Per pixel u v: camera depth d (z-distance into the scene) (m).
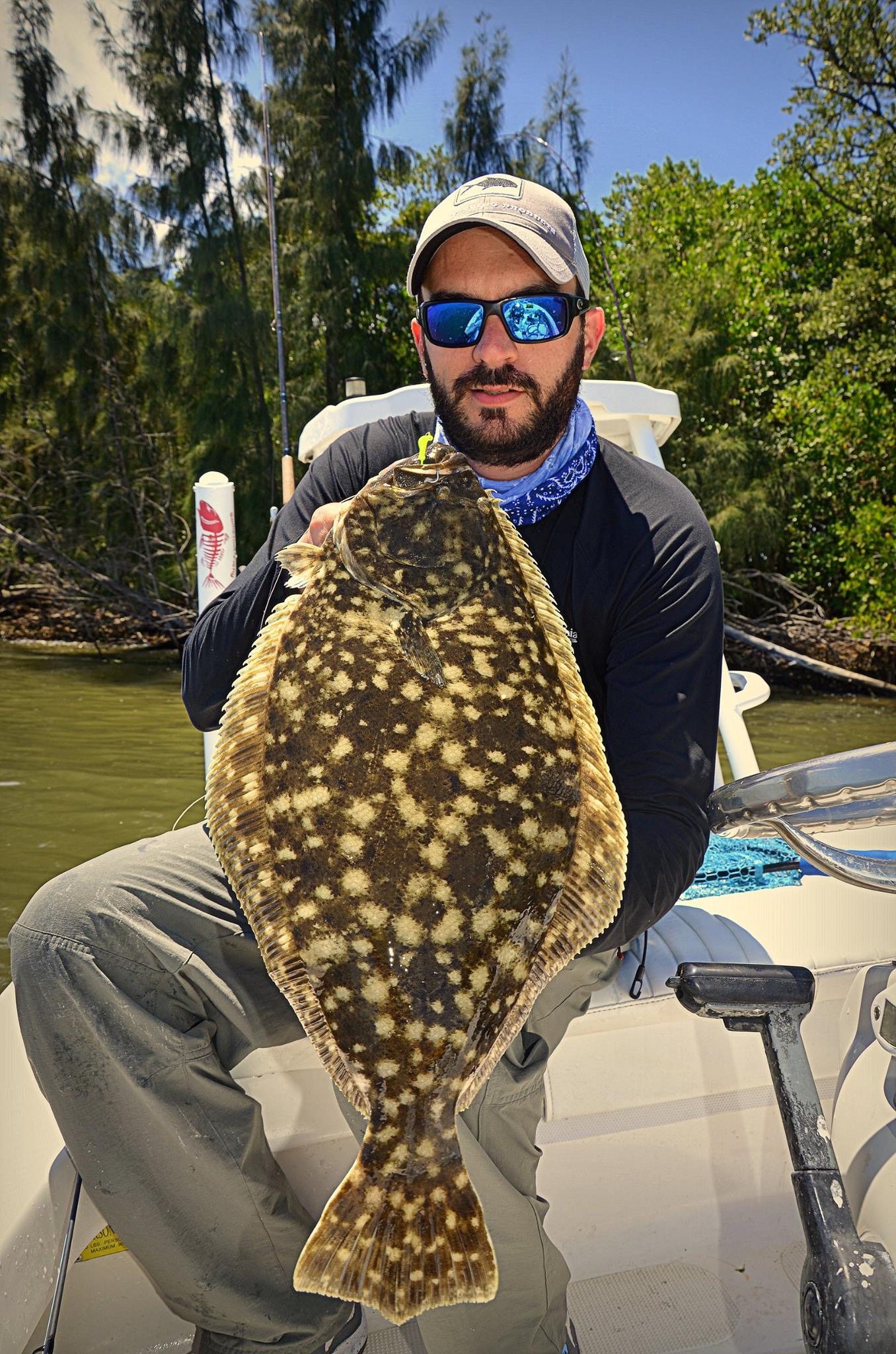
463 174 18.44
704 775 1.56
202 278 18.55
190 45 17.92
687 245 20.48
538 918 1.22
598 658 1.79
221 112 18.59
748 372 18.36
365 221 19.83
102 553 19.33
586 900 1.23
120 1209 1.49
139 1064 1.47
